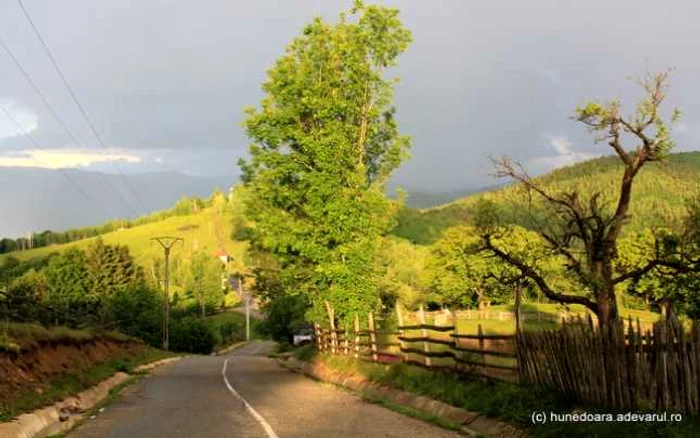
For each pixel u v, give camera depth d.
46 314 29.59
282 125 30.94
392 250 44.94
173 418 15.96
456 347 17.36
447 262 65.94
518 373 14.12
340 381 24.41
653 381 10.20
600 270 15.98
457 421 14.01
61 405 17.56
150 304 81.69
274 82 31.41
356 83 30.94
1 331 19.97
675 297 15.20
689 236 15.23
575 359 11.98
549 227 16.94
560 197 16.78
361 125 31.69
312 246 28.98
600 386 11.25
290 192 30.89
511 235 17.44
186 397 21.62
